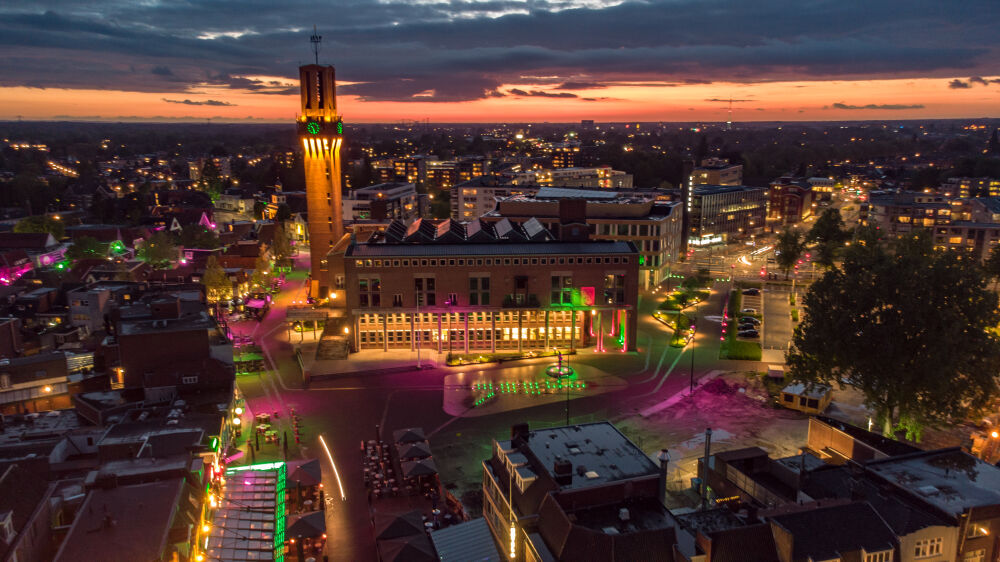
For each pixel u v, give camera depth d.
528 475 58.50
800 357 85.94
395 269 120.88
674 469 75.88
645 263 173.25
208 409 85.12
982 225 181.75
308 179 154.88
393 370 112.69
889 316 77.94
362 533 64.69
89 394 93.31
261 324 144.12
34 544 54.72
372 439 86.06
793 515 49.78
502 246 126.62
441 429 89.19
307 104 152.25
